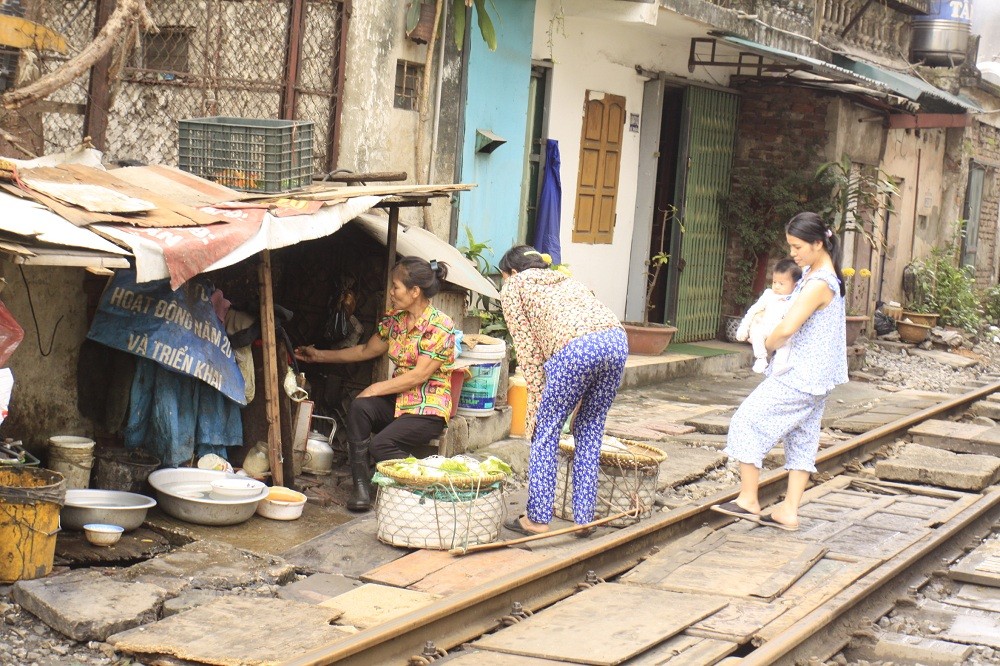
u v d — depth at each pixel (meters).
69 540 6.10
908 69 20.94
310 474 7.70
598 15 11.98
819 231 7.08
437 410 7.32
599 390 6.88
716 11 13.15
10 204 5.68
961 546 7.51
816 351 7.20
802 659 5.28
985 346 20.08
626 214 14.48
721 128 16.17
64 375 7.01
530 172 12.67
